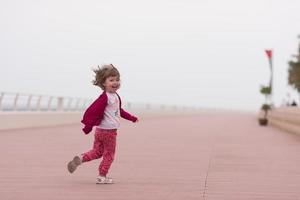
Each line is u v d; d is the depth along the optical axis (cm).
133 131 2800
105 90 895
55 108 3484
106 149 897
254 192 809
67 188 835
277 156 1416
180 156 1406
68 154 1423
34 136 2178
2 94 2620
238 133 2641
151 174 1027
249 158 1354
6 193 780
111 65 893
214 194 788
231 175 1013
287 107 2925
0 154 1405
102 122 888
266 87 4400
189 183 902
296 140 2098
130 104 5606
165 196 765
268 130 3020
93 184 884
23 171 1047
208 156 1411
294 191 820
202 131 2828
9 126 2622
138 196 764
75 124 3531
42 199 730
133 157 1376
